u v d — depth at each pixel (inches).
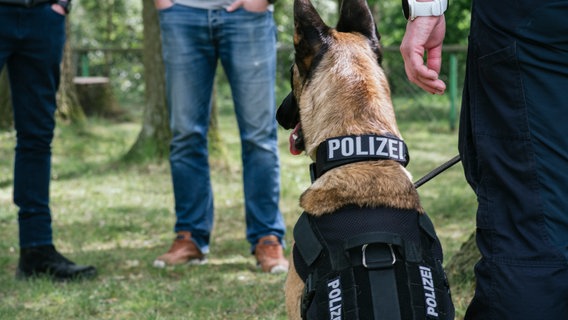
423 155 408.2
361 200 85.5
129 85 681.6
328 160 89.4
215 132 352.5
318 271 82.8
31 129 169.6
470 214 256.2
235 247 211.8
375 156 88.7
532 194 88.0
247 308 156.9
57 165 362.3
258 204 184.7
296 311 89.3
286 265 183.6
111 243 221.5
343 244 82.2
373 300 76.9
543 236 87.7
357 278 79.0
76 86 538.9
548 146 87.1
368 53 94.4
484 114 92.3
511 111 88.7
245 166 185.3
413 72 96.7
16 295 166.4
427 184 319.9
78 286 172.1
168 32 179.3
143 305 158.6
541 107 87.0
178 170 188.2
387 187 86.6
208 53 181.0
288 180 323.9
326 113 91.0
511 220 90.0
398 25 765.3
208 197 191.8
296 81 99.4
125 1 894.4
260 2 177.3
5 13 158.4
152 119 360.2
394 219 84.2
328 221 85.0
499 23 88.4
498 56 88.7
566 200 87.3
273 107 183.5
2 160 366.3
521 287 87.7
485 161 91.6
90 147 414.3
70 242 220.8
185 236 190.1
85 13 919.7
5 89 442.9
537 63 86.7
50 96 168.9
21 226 175.6
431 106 565.0
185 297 162.2
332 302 78.7
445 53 569.6
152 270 186.4
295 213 265.9
